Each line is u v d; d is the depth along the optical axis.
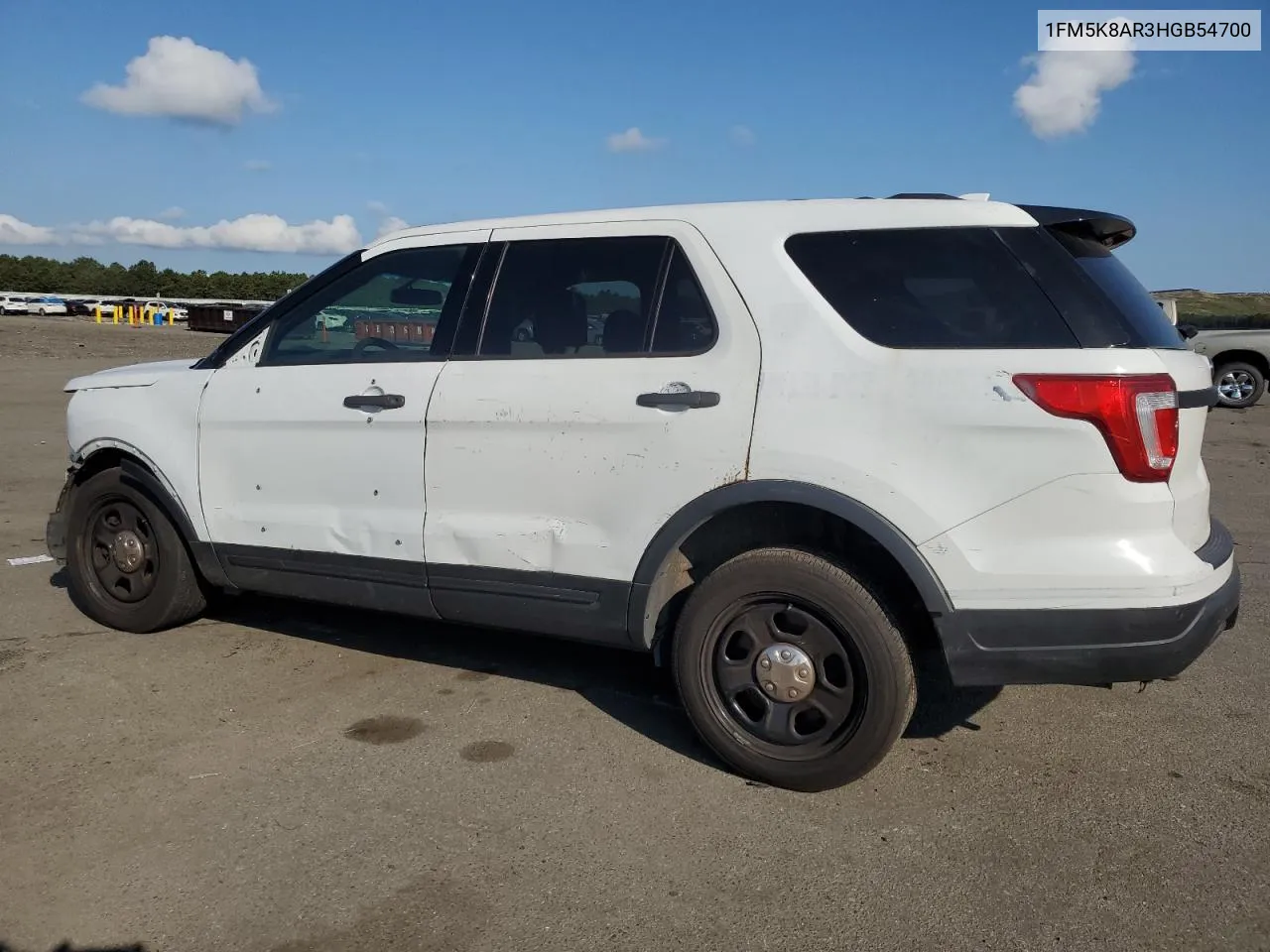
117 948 2.70
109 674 4.62
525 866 3.12
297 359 4.55
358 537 4.29
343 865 3.10
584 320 3.92
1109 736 4.10
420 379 4.13
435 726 4.13
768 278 3.60
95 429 5.01
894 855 3.20
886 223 3.55
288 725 4.11
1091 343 3.21
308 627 5.36
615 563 3.77
